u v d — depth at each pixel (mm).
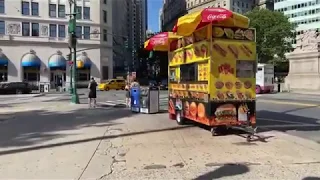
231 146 8664
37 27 63000
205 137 9945
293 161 7125
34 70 62844
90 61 65562
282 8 134375
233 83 10430
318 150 8172
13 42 61344
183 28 10656
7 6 61219
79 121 13781
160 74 77312
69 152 8219
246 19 10312
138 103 17141
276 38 70938
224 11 9719
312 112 16844
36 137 10188
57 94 40594
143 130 11273
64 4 64688
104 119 14391
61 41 64125
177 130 11234
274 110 17844
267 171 6383
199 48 10906
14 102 26250
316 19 123562
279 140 9406
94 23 66062
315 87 36469
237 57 10453
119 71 94312
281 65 76375
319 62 36625
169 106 14047
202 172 6359
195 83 11219
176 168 6672
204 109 10586
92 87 20547
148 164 7012
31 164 7145
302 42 39031
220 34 10250
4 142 9477
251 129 10383
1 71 61062
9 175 6348
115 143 9188
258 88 35031
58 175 6328
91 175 6309
